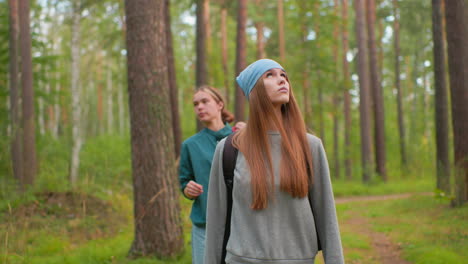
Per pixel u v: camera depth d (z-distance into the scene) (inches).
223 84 796.0
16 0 427.8
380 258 205.2
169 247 182.4
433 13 366.9
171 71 460.8
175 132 460.1
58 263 181.9
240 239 53.6
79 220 256.2
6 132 374.3
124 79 970.7
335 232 54.0
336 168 861.2
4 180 281.7
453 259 177.2
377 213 343.6
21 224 215.5
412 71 1149.7
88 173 338.3
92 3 466.3
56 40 853.8
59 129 882.8
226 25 893.2
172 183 187.0
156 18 185.6
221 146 58.9
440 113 352.5
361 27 647.8
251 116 55.9
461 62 289.1
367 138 641.0
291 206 52.5
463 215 258.7
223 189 57.8
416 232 239.0
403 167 870.4
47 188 312.7
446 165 342.6
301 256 52.7
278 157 53.7
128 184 374.9
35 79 515.5
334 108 793.6
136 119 184.4
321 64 724.0
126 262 176.1
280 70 57.0
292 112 57.6
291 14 761.6
